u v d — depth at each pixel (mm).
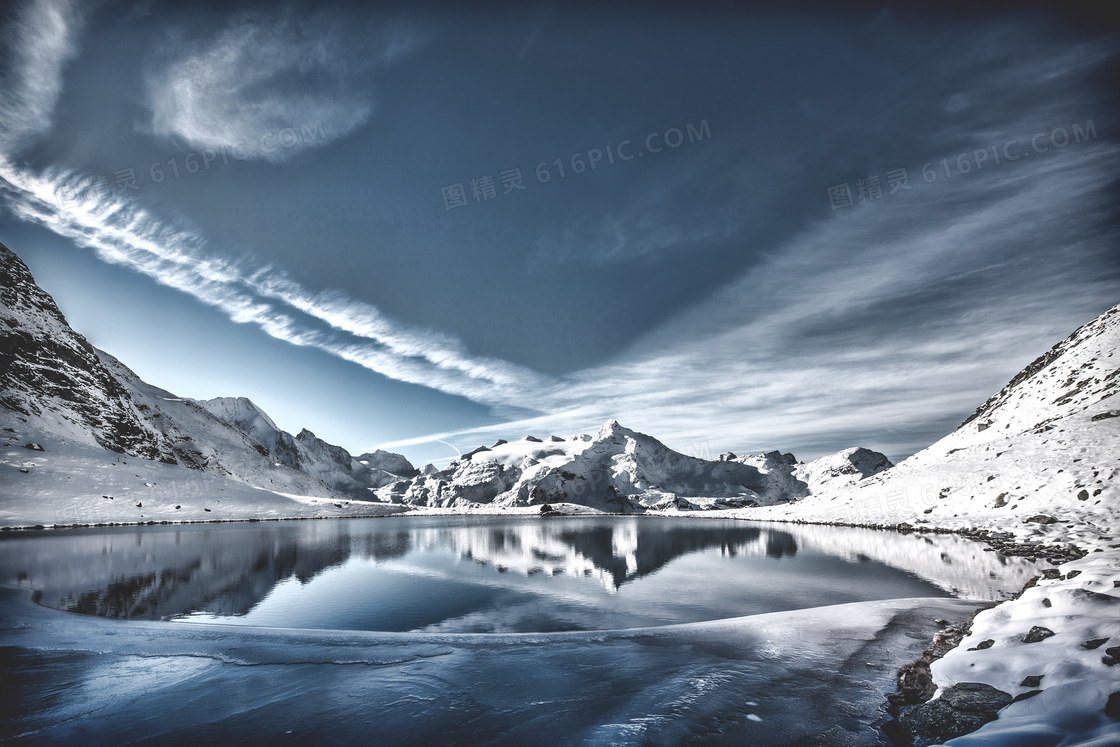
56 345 92250
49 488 59469
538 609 13773
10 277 95688
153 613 12805
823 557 24359
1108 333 49594
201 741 5672
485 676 7652
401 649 9016
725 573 20188
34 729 5957
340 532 48094
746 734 5746
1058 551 20109
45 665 8211
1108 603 7770
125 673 7855
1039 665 6395
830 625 10352
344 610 13586
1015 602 9219
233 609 13555
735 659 8391
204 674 7797
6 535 37344
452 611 13500
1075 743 4555
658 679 7492
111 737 5777
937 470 46062
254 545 31984
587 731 5809
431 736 5742
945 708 5859
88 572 19422
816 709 6441
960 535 29547
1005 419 52312
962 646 8016
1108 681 5492
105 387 96500
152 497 68625
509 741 5590
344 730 5910
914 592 15117
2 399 73625
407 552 29281
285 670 7965
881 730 5871
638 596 15594
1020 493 31047
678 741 5566
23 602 13648
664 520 84688
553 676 7637
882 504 46312
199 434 124188
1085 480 27688
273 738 5727
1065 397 44750
